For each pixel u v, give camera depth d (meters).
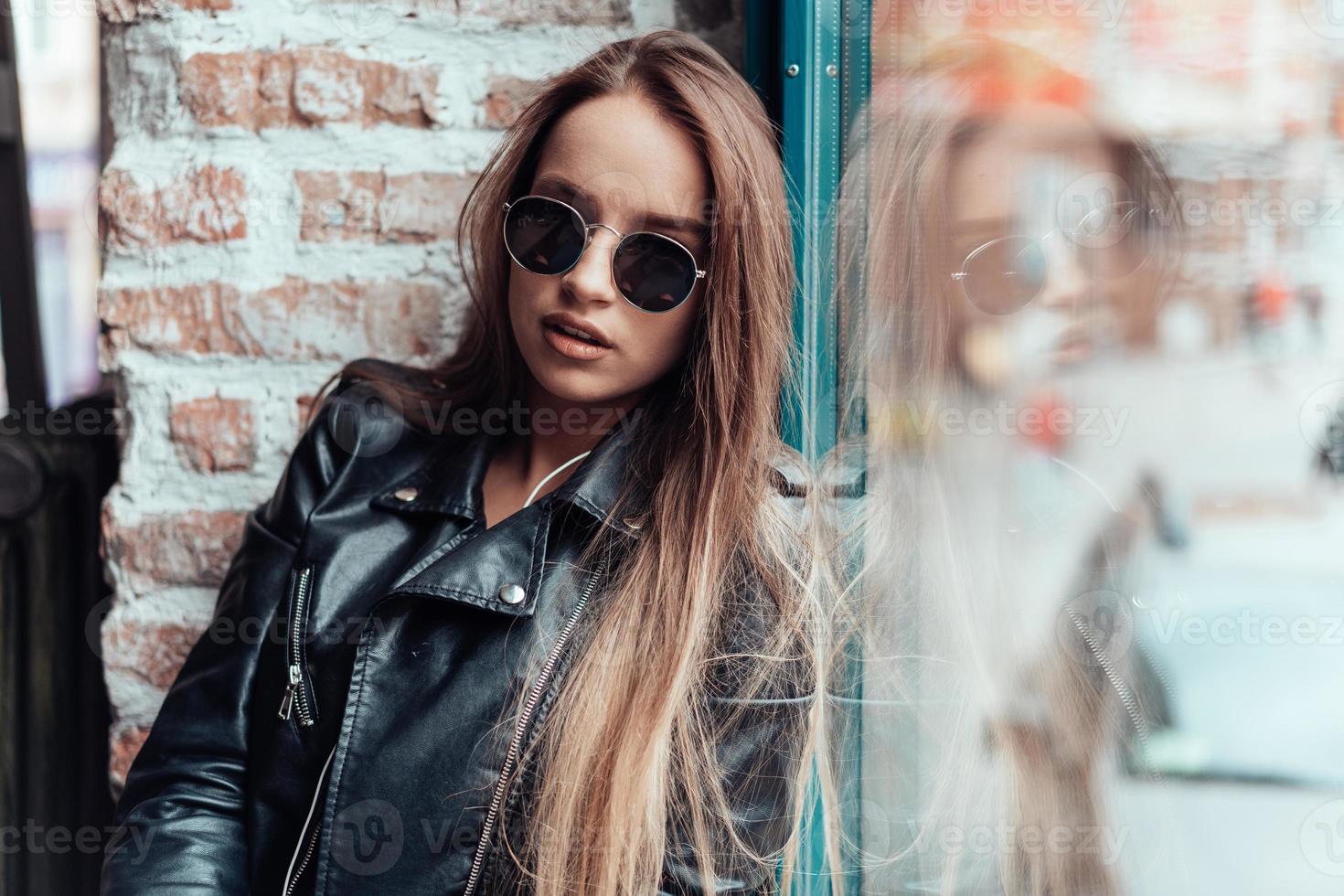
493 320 0.83
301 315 0.93
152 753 0.78
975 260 0.85
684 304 0.73
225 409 0.94
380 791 0.69
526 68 0.92
